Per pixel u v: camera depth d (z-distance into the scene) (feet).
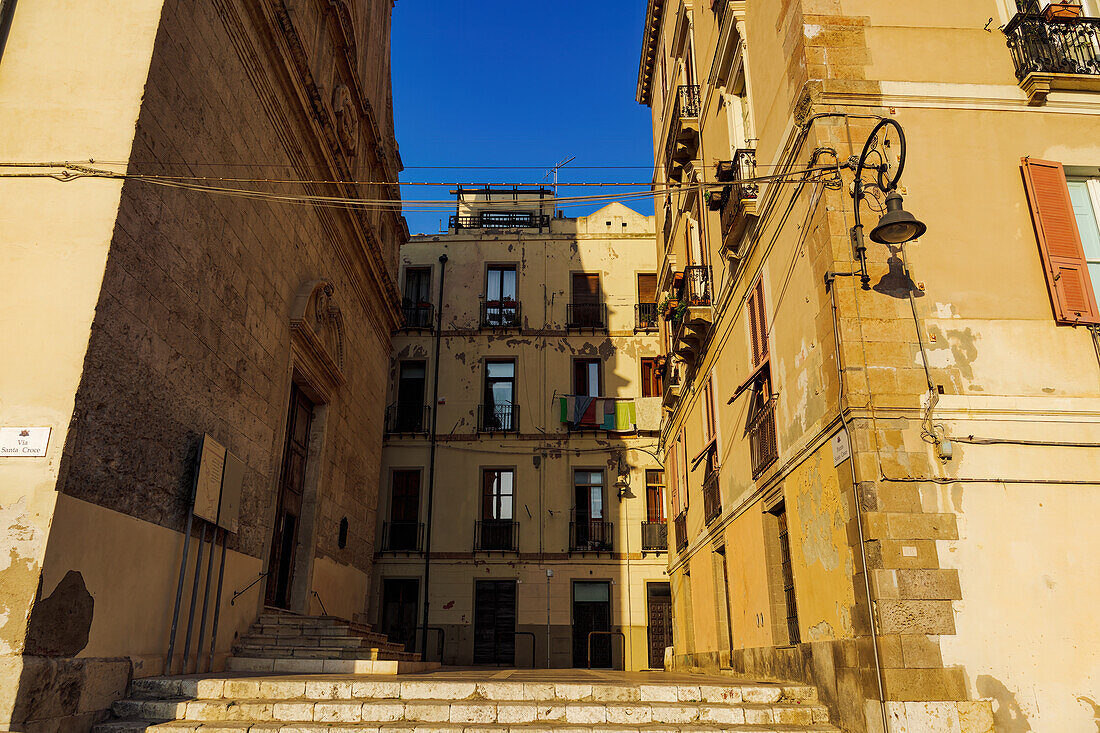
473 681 24.57
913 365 23.75
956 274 24.91
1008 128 26.86
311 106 43.86
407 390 76.28
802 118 27.35
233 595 33.73
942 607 21.26
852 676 22.22
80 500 22.18
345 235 53.57
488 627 67.87
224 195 32.65
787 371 29.66
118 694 23.12
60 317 22.93
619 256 80.02
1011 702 20.58
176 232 28.19
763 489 32.99
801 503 27.73
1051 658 21.07
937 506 22.29
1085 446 23.40
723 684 25.57
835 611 24.11
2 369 22.34
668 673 45.65
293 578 44.57
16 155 24.71
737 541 38.47
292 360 41.75
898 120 26.50
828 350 24.88
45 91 25.54
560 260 79.92
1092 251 26.71
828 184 25.53
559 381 75.56
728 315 40.96
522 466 72.54
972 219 25.59
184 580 28.25
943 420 23.24
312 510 46.32
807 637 26.76
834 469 24.30
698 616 50.29
